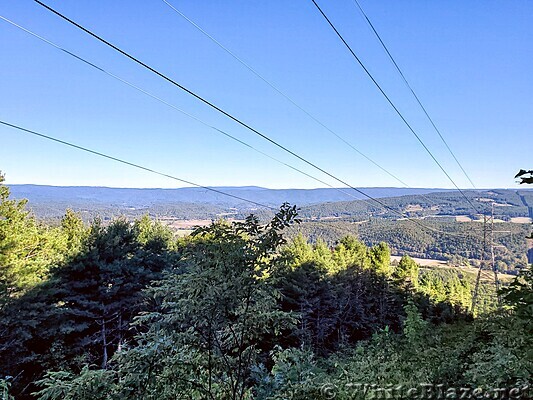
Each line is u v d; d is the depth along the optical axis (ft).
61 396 8.59
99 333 45.42
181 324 9.20
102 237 47.93
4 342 36.88
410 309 28.84
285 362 10.74
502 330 15.38
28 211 44.19
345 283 73.77
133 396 8.36
